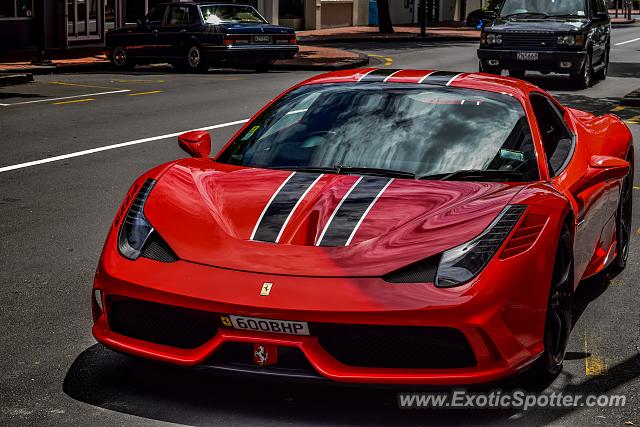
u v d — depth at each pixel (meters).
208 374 4.77
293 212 4.56
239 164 5.34
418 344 4.11
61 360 4.99
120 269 4.42
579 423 4.28
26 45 27.22
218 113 15.64
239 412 4.33
